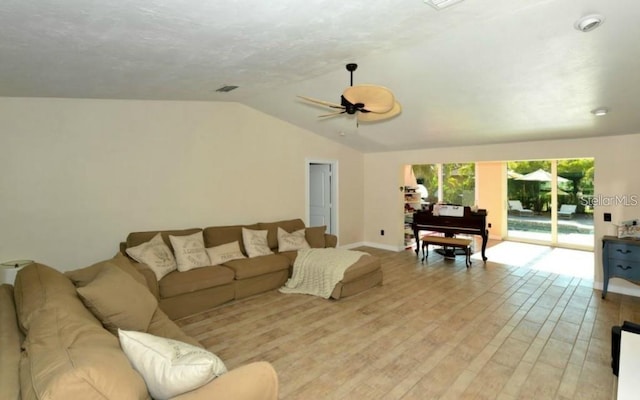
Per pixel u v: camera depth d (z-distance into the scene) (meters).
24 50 2.06
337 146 6.80
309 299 4.19
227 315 3.70
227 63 2.83
